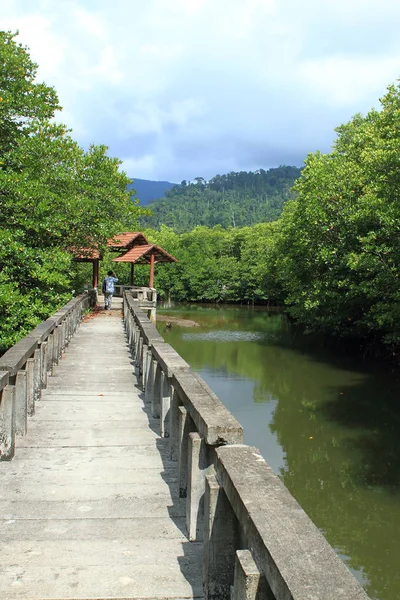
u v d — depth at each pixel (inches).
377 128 734.5
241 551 76.3
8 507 150.9
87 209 710.5
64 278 622.2
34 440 211.0
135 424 237.9
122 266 1754.4
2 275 545.6
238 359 930.1
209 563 102.2
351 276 762.8
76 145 790.5
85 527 139.9
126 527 140.6
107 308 906.7
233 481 86.5
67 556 124.1
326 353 984.3
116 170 931.3
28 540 131.8
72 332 533.0
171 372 192.1
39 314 578.2
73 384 317.4
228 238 2753.4
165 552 127.3
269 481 86.4
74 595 108.0
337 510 364.2
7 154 625.9
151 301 1047.6
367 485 402.0
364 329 900.0
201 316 1792.6
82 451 200.2
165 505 155.3
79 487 166.9
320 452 468.8
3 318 539.2
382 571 291.7
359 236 674.8
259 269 1863.9
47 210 601.6
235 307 2263.8
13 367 191.2
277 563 62.1
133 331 438.6
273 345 1096.8
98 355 428.5
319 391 685.9
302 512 75.5
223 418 123.8
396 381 734.5
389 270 596.4
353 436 509.4
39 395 276.5
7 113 612.1
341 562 62.4
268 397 658.8
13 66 625.3
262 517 73.8
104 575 116.0
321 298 851.4
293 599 55.2
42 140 658.2
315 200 762.8
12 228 603.2
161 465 188.1
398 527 340.2
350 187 741.3
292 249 925.8
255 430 528.7
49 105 697.0
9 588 109.8
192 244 2682.1
